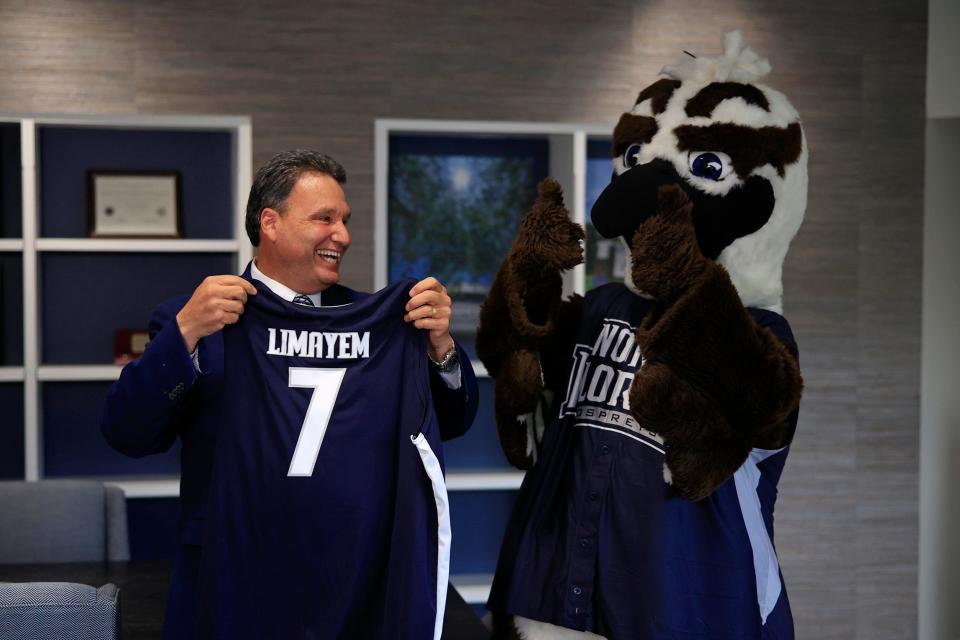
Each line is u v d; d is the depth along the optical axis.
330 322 1.88
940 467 4.04
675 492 1.89
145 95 3.52
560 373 2.17
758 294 2.03
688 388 1.78
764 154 1.98
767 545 2.00
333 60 3.61
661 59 3.77
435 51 3.66
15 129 3.81
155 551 3.93
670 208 1.82
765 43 3.82
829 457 3.96
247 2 3.55
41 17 3.46
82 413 3.94
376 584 1.89
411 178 3.97
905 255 3.96
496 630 2.10
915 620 4.05
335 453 1.87
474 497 4.13
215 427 2.00
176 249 3.71
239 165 3.61
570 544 1.97
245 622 1.87
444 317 1.89
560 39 3.71
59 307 3.90
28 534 3.04
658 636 1.87
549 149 4.04
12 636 1.56
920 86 3.92
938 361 4.01
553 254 1.95
